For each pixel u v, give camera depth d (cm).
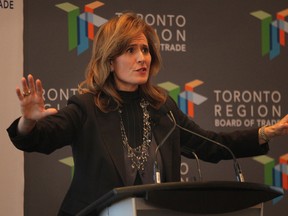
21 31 679
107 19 704
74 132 413
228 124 724
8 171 654
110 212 343
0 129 656
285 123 448
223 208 340
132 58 429
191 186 315
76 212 400
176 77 719
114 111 427
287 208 718
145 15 720
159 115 440
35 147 387
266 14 752
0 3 679
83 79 689
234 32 743
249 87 736
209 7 741
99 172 400
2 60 668
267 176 725
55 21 690
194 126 466
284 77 746
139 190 311
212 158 468
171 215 332
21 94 355
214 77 729
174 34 726
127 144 418
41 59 681
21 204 654
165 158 419
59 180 668
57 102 678
